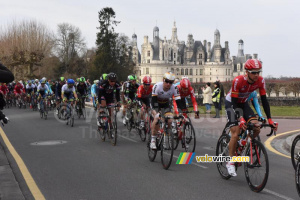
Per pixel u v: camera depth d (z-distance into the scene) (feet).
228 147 17.20
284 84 103.19
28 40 172.45
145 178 17.97
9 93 79.20
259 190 15.11
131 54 271.69
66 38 266.98
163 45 513.04
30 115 57.11
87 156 23.89
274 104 84.17
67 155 24.27
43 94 51.31
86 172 19.36
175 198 14.64
